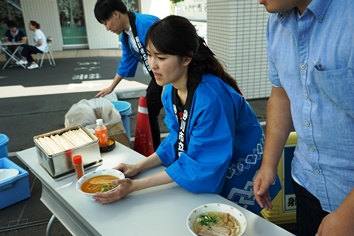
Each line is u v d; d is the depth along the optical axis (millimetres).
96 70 6992
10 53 7570
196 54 1083
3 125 3850
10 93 5289
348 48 680
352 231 646
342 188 864
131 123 3791
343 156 824
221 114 1050
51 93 5219
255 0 3873
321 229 696
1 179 2232
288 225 1955
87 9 9820
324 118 805
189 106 1082
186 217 942
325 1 713
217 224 880
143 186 1068
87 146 1260
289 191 1887
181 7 8672
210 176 1027
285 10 764
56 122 3918
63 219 1296
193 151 1055
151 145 2166
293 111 916
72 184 1164
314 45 757
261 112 3930
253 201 1277
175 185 1114
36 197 2359
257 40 4078
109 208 1000
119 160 1349
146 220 935
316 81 771
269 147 1060
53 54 9445
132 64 2516
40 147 1240
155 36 991
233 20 3906
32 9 9539
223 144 1042
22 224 2066
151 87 2311
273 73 1020
